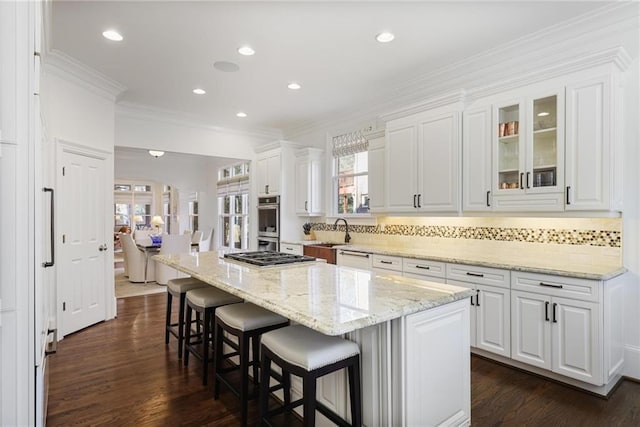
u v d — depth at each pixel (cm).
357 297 173
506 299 280
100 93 399
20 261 133
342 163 534
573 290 245
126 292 566
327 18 271
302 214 554
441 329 178
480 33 293
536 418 218
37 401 141
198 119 543
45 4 224
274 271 247
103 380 270
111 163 419
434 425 174
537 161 294
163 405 235
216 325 242
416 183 372
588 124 259
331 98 453
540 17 271
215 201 926
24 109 133
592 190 257
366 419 176
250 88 418
